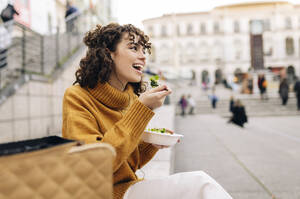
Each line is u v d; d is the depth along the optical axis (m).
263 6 47.00
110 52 1.20
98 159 0.54
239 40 47.59
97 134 1.02
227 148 5.21
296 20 46.38
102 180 0.54
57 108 6.30
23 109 4.86
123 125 0.92
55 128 6.16
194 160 4.20
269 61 45.97
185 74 47.84
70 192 0.50
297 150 4.98
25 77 4.99
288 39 47.09
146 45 1.27
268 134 7.38
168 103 15.78
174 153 4.50
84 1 17.56
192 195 0.99
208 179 1.00
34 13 10.23
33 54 5.83
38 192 0.46
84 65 1.16
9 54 4.80
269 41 46.91
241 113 9.66
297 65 45.44
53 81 6.08
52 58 6.72
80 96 1.11
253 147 5.31
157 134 1.23
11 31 4.93
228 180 3.16
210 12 48.44
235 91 25.41
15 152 0.46
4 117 4.30
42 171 0.47
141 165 1.40
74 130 1.00
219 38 48.19
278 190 2.77
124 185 1.16
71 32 9.11
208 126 9.41
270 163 3.97
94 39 1.20
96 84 1.15
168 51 48.75
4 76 4.77
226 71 46.72
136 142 0.93
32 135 5.14
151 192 1.07
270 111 16.14
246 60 46.53
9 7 5.43
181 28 49.00
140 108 0.93
